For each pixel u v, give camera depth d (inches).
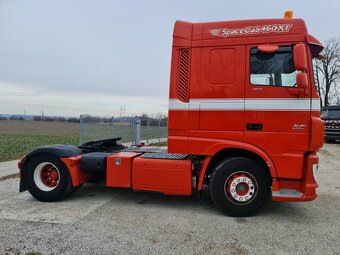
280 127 183.2
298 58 173.2
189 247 147.4
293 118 181.8
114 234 161.5
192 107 194.9
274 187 183.9
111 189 264.2
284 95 182.5
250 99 186.7
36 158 225.6
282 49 184.4
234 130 189.2
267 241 155.7
